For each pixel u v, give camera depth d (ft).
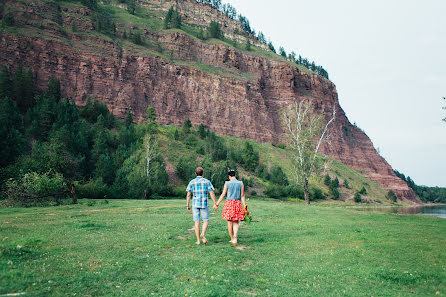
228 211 28.22
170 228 37.40
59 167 108.47
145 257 22.49
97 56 340.18
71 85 310.24
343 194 339.98
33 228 34.63
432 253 25.45
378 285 17.62
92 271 18.49
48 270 17.95
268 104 479.41
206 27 654.53
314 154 127.95
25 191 88.84
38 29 319.88
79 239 28.35
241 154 334.03
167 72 391.86
